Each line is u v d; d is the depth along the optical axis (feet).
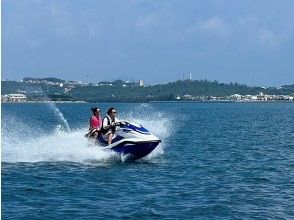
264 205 41.60
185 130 149.07
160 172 58.85
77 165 62.49
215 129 156.46
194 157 76.13
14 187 47.85
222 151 86.89
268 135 131.03
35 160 65.87
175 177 55.47
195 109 465.06
